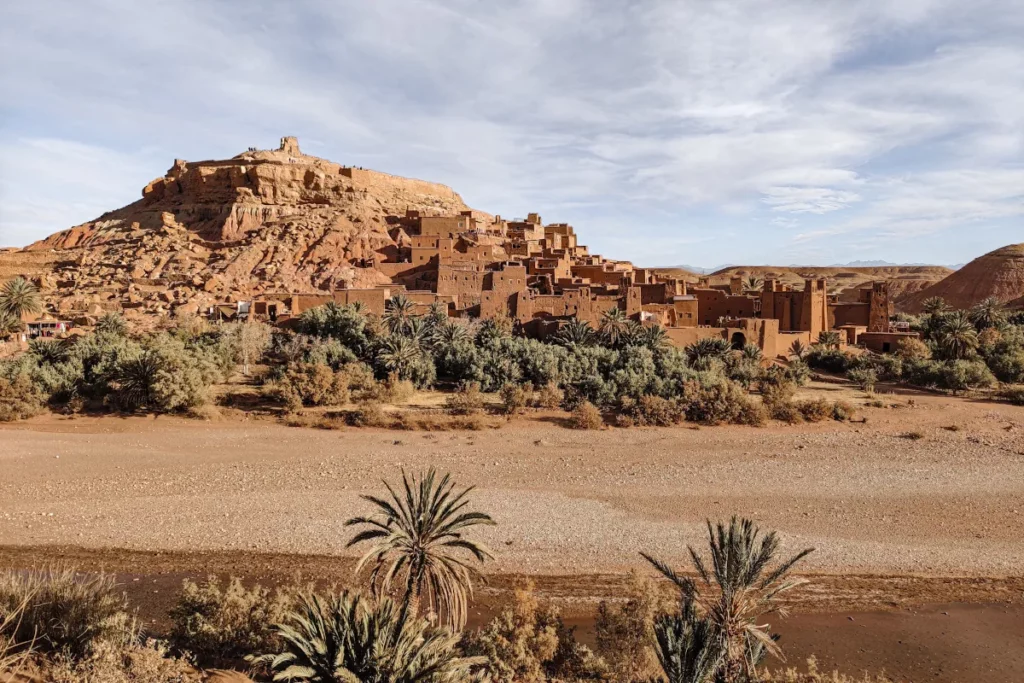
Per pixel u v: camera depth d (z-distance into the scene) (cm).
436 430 3747
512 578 2025
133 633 1403
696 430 3884
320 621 1190
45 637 1190
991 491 2833
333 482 2847
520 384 4506
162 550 2172
